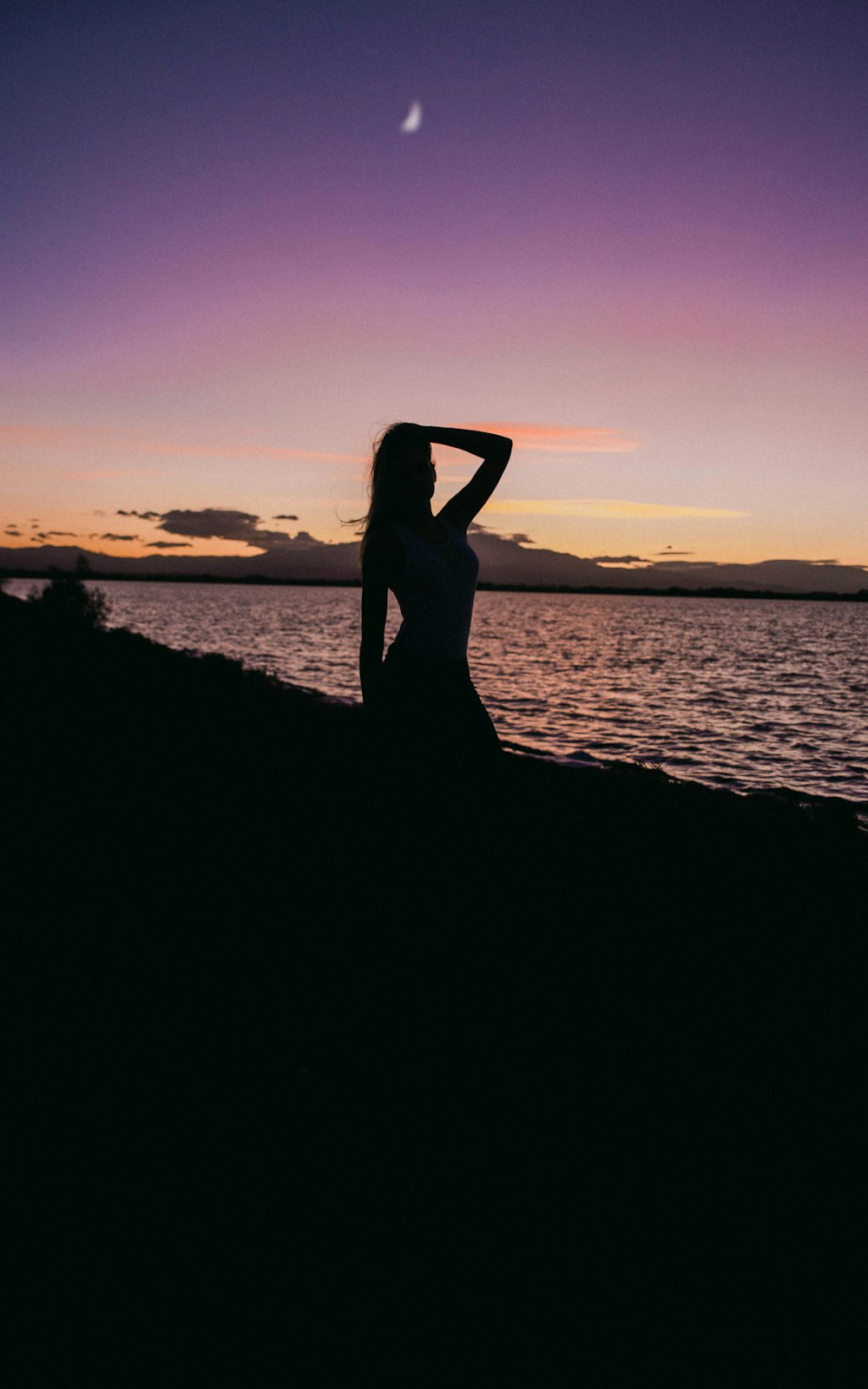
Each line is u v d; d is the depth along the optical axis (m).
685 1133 2.75
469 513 3.19
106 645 21.70
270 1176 2.41
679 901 5.02
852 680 34.53
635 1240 2.26
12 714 10.07
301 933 4.14
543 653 50.38
